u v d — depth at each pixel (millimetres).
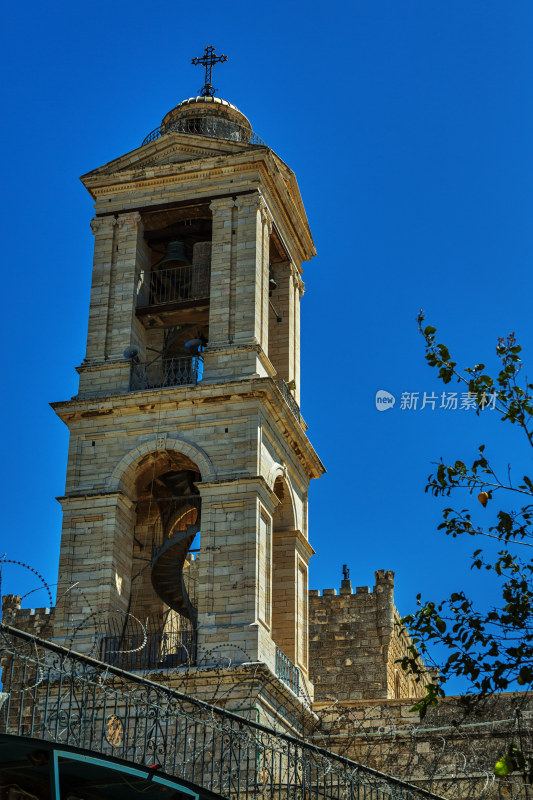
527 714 47594
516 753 28906
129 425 52531
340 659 62625
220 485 50344
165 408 52375
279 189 57469
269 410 52406
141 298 56219
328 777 42469
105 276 55969
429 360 32219
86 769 27766
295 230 60312
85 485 51875
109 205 57281
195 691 46531
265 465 51656
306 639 54406
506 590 30594
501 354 31859
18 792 28000
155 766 29453
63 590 50031
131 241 56438
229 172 56344
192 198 56312
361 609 63500
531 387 31547
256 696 45906
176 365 56375
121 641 48844
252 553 49094
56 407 53094
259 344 53000
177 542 52562
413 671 31078
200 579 49031
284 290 58938
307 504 57062
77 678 29375
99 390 53656
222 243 55125
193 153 57188
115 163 57688
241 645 47594
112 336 54812
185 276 58062
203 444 51406
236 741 36906
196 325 55906
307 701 52000
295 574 54062
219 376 52531
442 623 30750
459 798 43688
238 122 61594
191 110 61188
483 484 31469
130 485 52375
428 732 48125
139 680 30469
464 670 30156
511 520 30984
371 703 50281
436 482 31672
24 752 27016
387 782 37031
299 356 59375
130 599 52938
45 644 28469
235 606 48438
